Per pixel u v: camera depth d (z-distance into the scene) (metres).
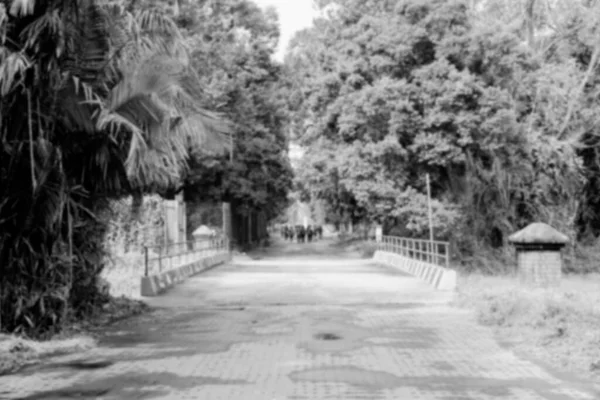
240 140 44.97
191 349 11.47
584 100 34.97
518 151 32.34
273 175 50.19
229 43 46.75
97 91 12.93
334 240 83.31
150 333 13.15
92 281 14.77
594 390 8.49
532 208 34.12
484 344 11.74
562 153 33.06
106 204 14.81
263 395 8.34
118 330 13.55
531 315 13.80
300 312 16.08
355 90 34.38
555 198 34.41
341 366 10.02
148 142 13.02
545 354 10.78
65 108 12.33
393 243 35.34
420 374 9.46
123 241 24.20
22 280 12.23
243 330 13.47
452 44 31.33
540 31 38.50
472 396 8.23
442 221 30.70
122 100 12.60
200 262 29.77
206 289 21.52
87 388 8.80
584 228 38.41
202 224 40.50
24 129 11.98
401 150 31.02
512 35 32.00
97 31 12.70
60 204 12.30
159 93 13.05
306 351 11.20
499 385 8.79
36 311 12.34
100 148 13.05
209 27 44.41
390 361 10.37
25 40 11.65
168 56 13.59
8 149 11.80
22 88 11.68
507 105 31.28
